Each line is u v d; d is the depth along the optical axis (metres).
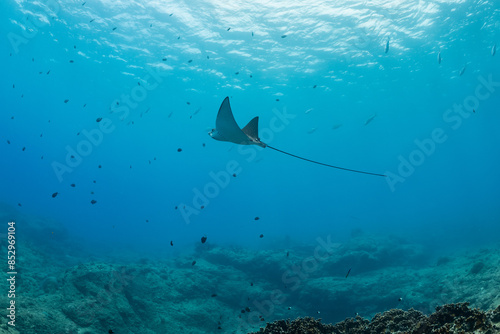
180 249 31.33
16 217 21.70
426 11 19.92
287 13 21.05
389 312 5.29
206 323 10.99
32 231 20.91
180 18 22.47
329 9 20.47
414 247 20.09
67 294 8.68
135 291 10.63
